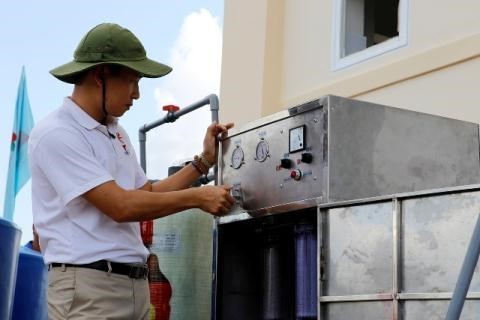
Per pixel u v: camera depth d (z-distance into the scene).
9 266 2.53
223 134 2.90
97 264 2.40
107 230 2.43
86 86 2.47
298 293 2.58
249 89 5.25
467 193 2.04
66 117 2.44
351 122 2.47
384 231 2.21
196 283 3.24
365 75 4.55
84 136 2.43
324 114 2.45
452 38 4.12
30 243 3.10
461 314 2.02
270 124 2.68
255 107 5.18
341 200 2.41
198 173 2.88
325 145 2.43
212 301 2.88
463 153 2.67
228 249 2.89
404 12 4.41
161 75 2.46
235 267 2.89
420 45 4.30
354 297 2.26
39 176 2.45
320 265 2.38
